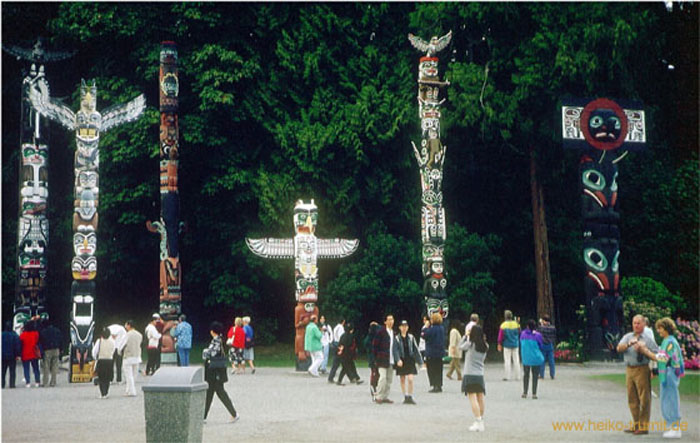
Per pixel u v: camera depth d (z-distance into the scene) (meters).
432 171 27.52
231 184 32.16
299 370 24.52
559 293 36.59
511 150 37.00
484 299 31.77
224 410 15.13
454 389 19.02
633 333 12.43
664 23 40.16
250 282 34.69
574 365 26.30
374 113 32.19
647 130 36.38
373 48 33.38
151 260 36.38
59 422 13.61
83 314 22.38
